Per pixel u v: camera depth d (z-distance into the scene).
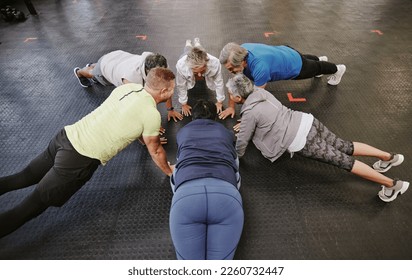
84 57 3.47
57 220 1.92
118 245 1.81
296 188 2.09
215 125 1.60
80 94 2.91
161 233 1.86
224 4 4.65
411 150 2.34
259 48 2.29
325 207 1.98
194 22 4.16
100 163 1.74
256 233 1.85
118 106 1.64
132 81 2.17
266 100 1.86
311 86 2.96
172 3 4.70
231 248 1.46
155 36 3.85
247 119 1.86
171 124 2.57
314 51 3.53
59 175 1.60
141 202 2.03
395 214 1.94
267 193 2.06
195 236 1.42
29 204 1.61
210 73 2.33
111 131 1.62
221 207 1.36
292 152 1.96
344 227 1.88
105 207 1.99
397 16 4.26
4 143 2.41
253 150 2.34
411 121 2.58
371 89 2.93
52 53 3.54
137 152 2.35
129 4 4.69
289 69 2.41
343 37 3.79
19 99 2.85
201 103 1.66
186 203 1.36
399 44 3.62
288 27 4.03
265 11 4.44
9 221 1.57
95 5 4.67
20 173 1.78
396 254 1.75
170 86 1.66
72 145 1.61
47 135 2.49
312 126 1.88
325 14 4.34
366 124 2.56
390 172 2.17
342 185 2.10
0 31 3.97
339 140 1.96
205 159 1.46
